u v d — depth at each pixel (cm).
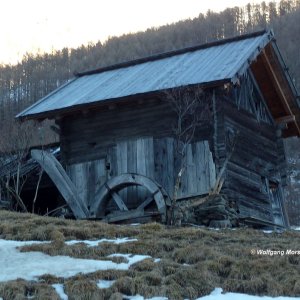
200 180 1825
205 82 1755
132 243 1190
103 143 2025
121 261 1071
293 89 2200
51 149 2306
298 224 3969
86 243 1212
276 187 2270
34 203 2011
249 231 1519
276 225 1925
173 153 1886
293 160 5022
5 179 2131
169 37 9700
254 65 2145
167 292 914
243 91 2088
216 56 2077
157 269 1014
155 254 1138
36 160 2041
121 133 1998
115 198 1847
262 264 1052
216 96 1861
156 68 2194
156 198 1728
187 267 1036
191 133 1867
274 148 2275
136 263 1044
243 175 1944
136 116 1984
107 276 970
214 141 1833
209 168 1820
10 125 2844
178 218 1662
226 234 1405
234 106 1980
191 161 1852
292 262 1115
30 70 8388
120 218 1717
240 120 2008
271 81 2184
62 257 1102
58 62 9100
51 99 2189
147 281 952
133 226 1448
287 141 5291
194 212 1720
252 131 2092
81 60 9144
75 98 2075
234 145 1894
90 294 880
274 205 2230
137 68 2309
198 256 1102
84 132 2069
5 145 2325
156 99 1958
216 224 1675
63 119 2116
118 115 2019
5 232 1309
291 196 4347
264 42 2020
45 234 1257
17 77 7862
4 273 989
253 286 955
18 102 6725
